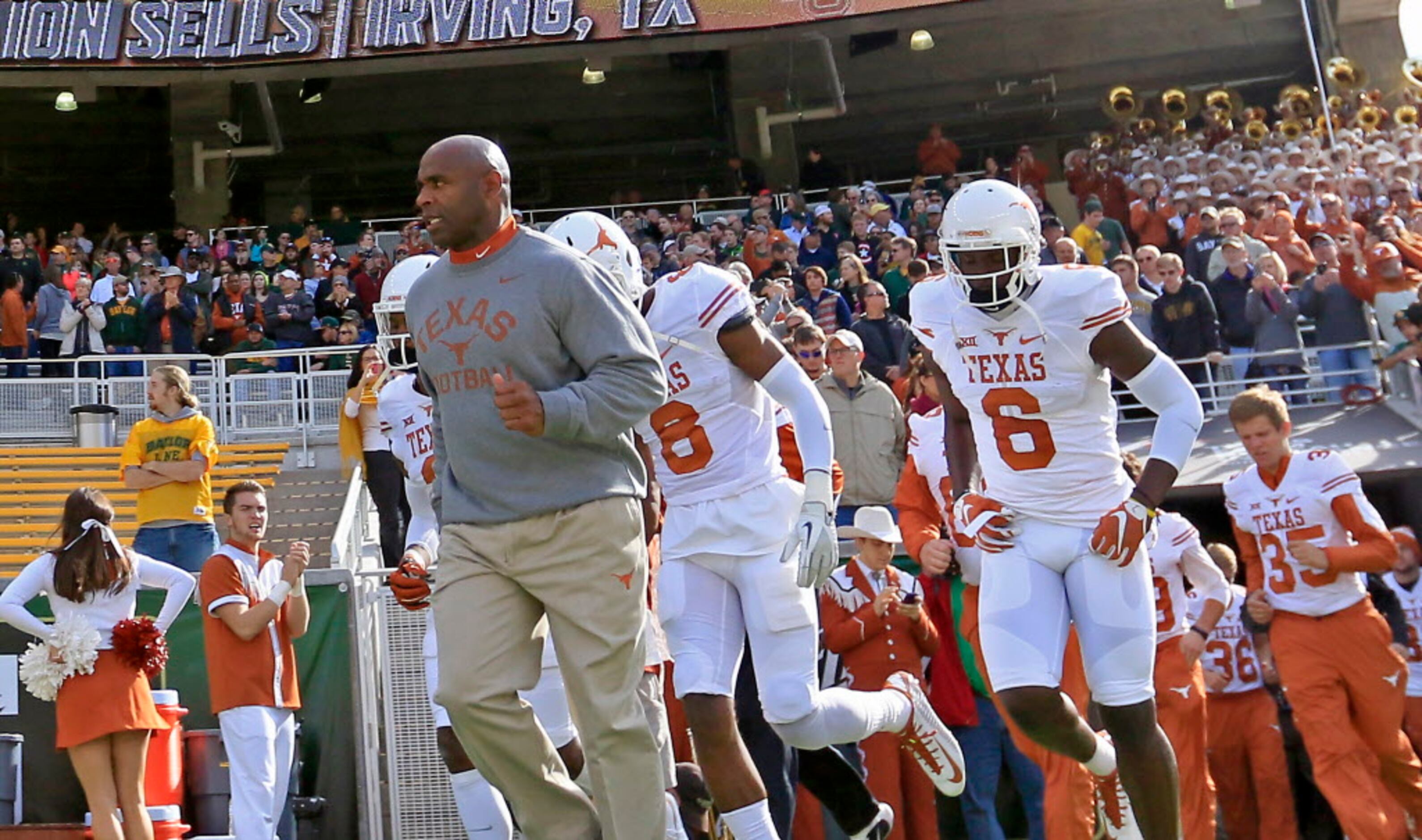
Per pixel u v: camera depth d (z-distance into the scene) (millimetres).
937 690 6688
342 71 18797
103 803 6223
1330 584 6348
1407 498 10281
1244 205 15742
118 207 24484
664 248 16000
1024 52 23344
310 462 12820
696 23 18703
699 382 4352
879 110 23594
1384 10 22141
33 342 15102
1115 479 4430
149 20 18656
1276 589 6453
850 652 6465
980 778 6676
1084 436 4383
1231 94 20047
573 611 3518
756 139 22266
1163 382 4352
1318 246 12078
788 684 4363
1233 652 7145
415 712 7719
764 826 4277
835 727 4496
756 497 4387
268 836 6648
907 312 12930
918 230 16750
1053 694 4352
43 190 24188
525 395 3363
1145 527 4289
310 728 7570
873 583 6500
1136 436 11336
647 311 4379
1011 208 4242
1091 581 4352
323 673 7609
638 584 3598
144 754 6348
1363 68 21953
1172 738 6277
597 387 3482
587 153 24281
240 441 13172
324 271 15961
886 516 6473
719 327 4305
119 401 13289
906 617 6434
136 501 12031
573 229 4742
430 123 23969
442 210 3557
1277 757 7094
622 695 3547
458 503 3588
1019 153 19375
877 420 8453
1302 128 18734
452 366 3578
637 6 18672
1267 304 11281
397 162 24172
